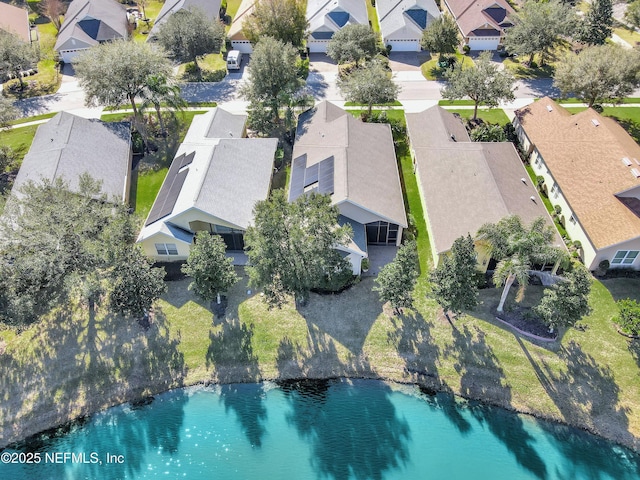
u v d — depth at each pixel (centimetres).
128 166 5031
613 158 4244
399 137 5481
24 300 3256
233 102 6241
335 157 4475
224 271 3481
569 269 3912
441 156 4603
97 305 3816
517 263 3200
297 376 3462
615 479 2902
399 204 4244
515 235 3225
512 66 6800
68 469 3045
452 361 3456
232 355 3550
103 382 3422
